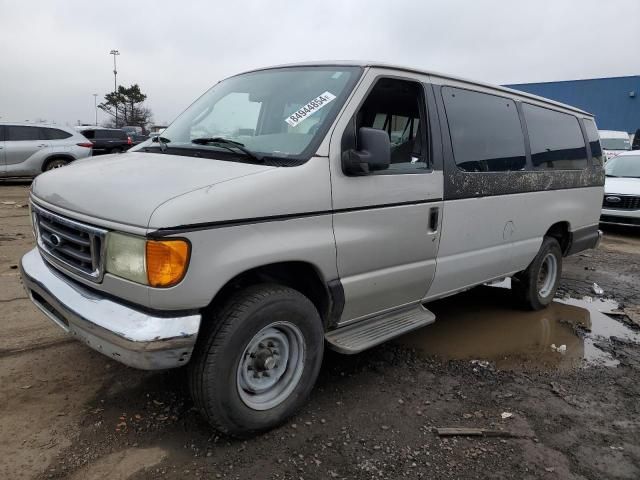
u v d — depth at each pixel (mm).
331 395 3557
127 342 2475
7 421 3021
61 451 2787
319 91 3379
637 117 28234
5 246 6969
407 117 3752
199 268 2516
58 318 2969
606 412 3561
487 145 4336
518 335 4910
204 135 3588
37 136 14359
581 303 6031
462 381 3900
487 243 4414
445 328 5016
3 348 3898
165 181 2711
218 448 2889
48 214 3021
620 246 9508
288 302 2926
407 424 3260
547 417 3447
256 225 2719
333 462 2840
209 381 2693
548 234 5574
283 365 3080
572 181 5496
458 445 3070
